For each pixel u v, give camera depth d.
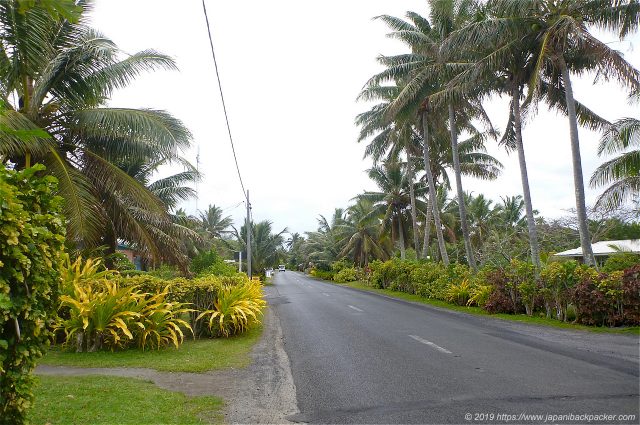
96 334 8.79
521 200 46.75
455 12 21.73
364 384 6.47
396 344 9.61
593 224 31.81
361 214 46.22
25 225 3.87
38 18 8.84
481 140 26.05
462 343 9.64
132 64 12.60
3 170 4.07
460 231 43.41
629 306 11.37
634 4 14.61
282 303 21.03
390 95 26.70
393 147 30.30
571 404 5.32
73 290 8.88
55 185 4.62
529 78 17.44
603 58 14.37
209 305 11.02
